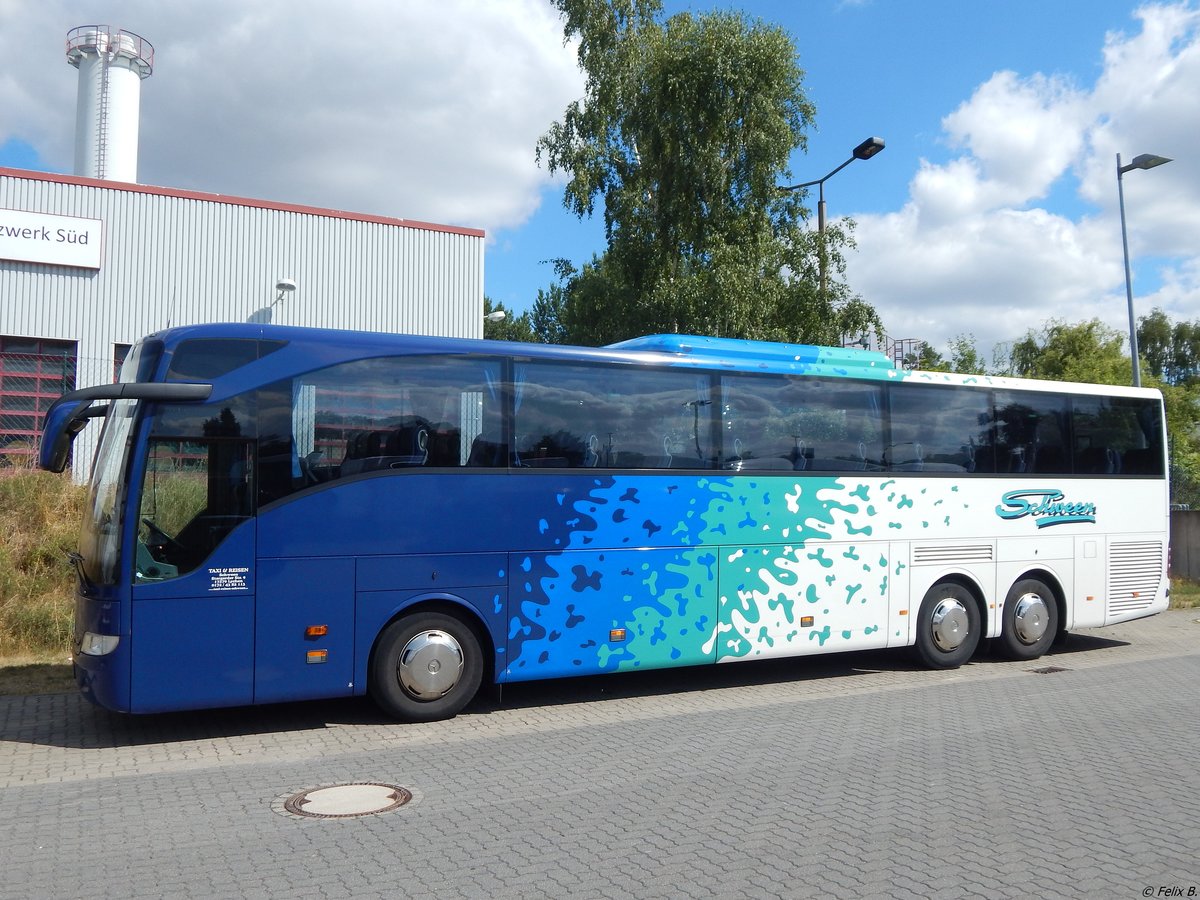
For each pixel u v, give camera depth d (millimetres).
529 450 9258
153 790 6582
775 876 4949
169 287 21656
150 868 5074
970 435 12094
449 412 8938
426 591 8688
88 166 36438
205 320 21938
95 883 4867
